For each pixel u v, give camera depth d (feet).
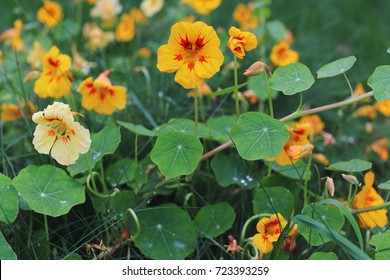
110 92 3.55
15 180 3.24
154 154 3.27
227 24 4.99
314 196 3.50
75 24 4.52
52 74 3.59
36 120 3.18
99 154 3.44
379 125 4.41
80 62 4.23
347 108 4.45
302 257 3.41
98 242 3.38
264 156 3.19
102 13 4.69
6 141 3.85
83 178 3.46
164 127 3.50
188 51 3.23
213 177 3.67
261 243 3.19
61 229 3.46
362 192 3.43
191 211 3.57
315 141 4.09
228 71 4.22
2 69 4.17
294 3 5.51
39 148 3.20
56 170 3.33
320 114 4.39
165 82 4.15
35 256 3.25
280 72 3.35
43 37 4.34
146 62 4.44
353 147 4.22
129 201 3.41
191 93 3.85
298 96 4.37
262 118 3.25
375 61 4.97
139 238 3.35
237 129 3.24
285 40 4.73
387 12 5.64
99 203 3.43
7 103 3.99
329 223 3.28
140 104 3.91
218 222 3.44
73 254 3.26
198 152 3.26
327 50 4.95
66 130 3.20
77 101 3.89
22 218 3.33
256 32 4.54
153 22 5.01
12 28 4.65
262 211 3.43
